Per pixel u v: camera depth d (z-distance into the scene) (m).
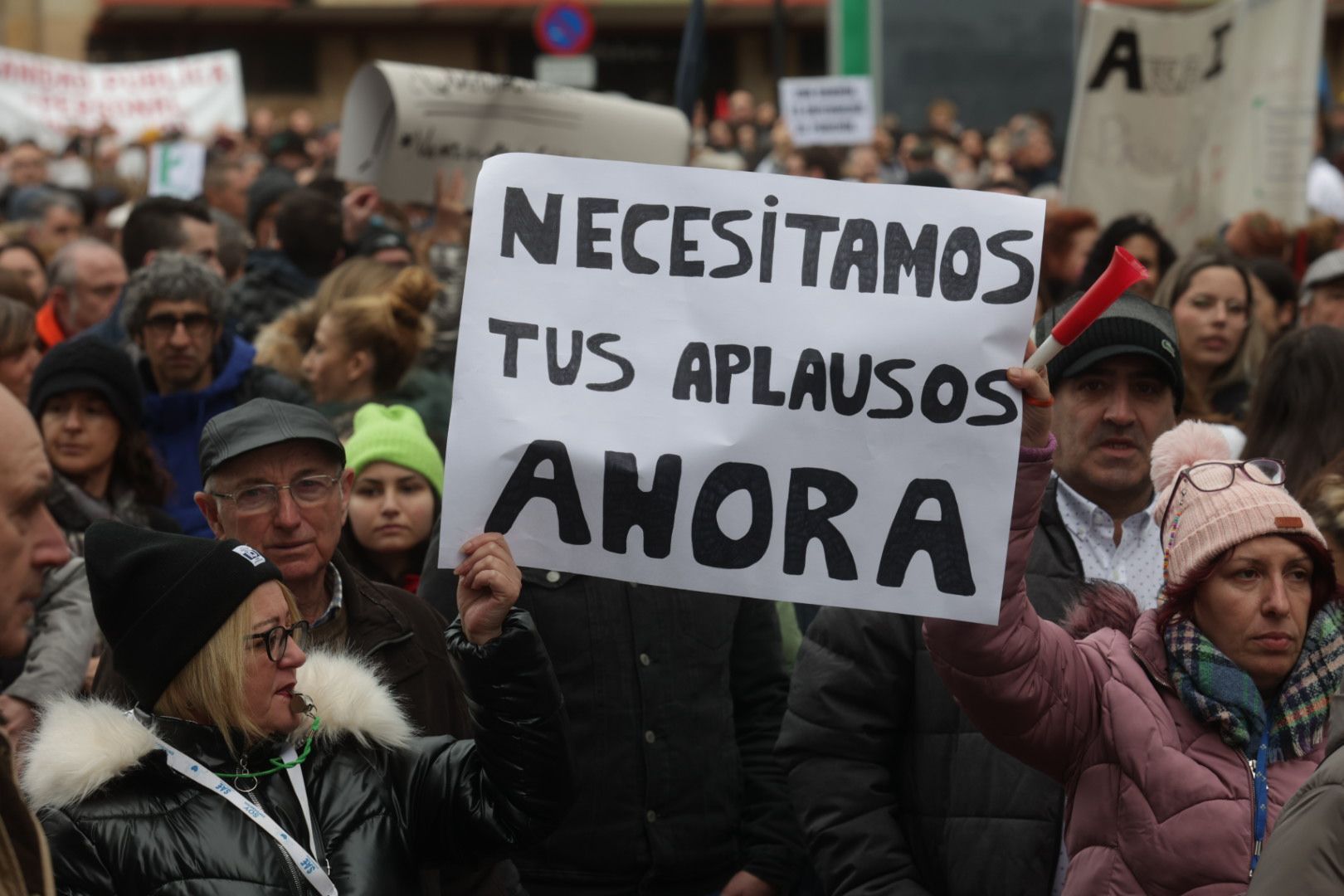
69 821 4.54
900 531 4.88
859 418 4.91
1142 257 12.28
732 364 4.95
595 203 5.03
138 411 8.27
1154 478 5.55
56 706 4.71
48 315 12.02
